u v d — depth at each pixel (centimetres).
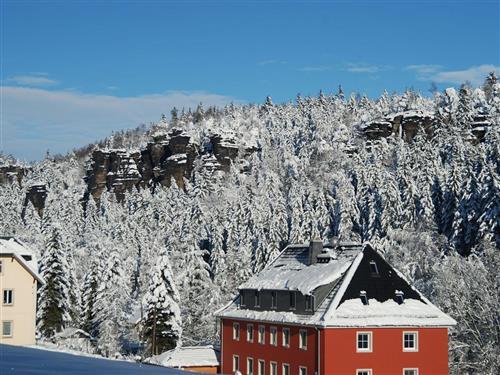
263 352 5800
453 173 11069
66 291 8019
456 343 6172
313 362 5078
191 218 14600
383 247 9100
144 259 10744
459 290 6512
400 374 5053
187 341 8175
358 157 17612
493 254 6906
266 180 19688
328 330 4950
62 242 8106
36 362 1619
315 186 17800
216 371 6431
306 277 5531
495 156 11631
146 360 6475
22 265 6359
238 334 6219
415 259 8206
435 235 9612
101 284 8719
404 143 19600
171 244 13375
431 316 5212
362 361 4991
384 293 5281
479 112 19450
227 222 14500
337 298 5119
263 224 13825
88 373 1398
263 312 5884
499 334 6122
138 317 8375
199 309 8362
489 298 6259
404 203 11512
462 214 9950
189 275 8631
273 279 5994
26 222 19375
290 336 5431
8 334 6306
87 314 8750
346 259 5478
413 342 5128
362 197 13312
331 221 13850
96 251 9075
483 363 5903
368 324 5006
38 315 7881
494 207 8969
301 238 12800
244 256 10356
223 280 9700
